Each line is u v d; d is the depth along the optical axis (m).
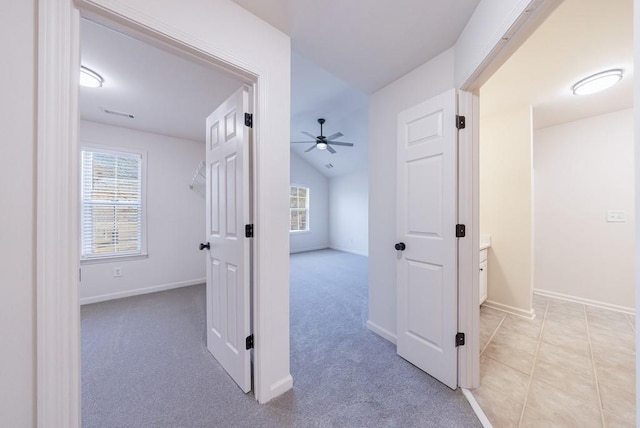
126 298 3.44
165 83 2.32
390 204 2.24
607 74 2.05
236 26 1.40
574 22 1.51
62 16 0.93
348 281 4.29
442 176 1.68
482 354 2.03
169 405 1.51
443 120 1.67
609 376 1.75
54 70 0.92
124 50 1.84
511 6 1.06
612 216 2.93
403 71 2.05
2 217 0.86
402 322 1.98
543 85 2.28
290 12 1.45
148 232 3.71
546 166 3.34
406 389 1.64
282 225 1.60
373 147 2.43
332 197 8.05
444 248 1.66
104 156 3.39
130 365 1.91
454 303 1.62
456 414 1.44
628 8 1.40
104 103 2.75
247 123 1.54
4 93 0.85
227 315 1.79
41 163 0.90
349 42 1.71
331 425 1.37
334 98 3.76
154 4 1.14
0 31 0.85
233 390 1.64
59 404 0.94
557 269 3.27
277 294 1.58
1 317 0.86
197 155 4.15
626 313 2.82
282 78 1.59
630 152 2.83
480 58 1.34
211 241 2.02
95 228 3.33
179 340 2.29
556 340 2.24
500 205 2.92
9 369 0.87
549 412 1.45
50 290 0.92
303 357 2.01
